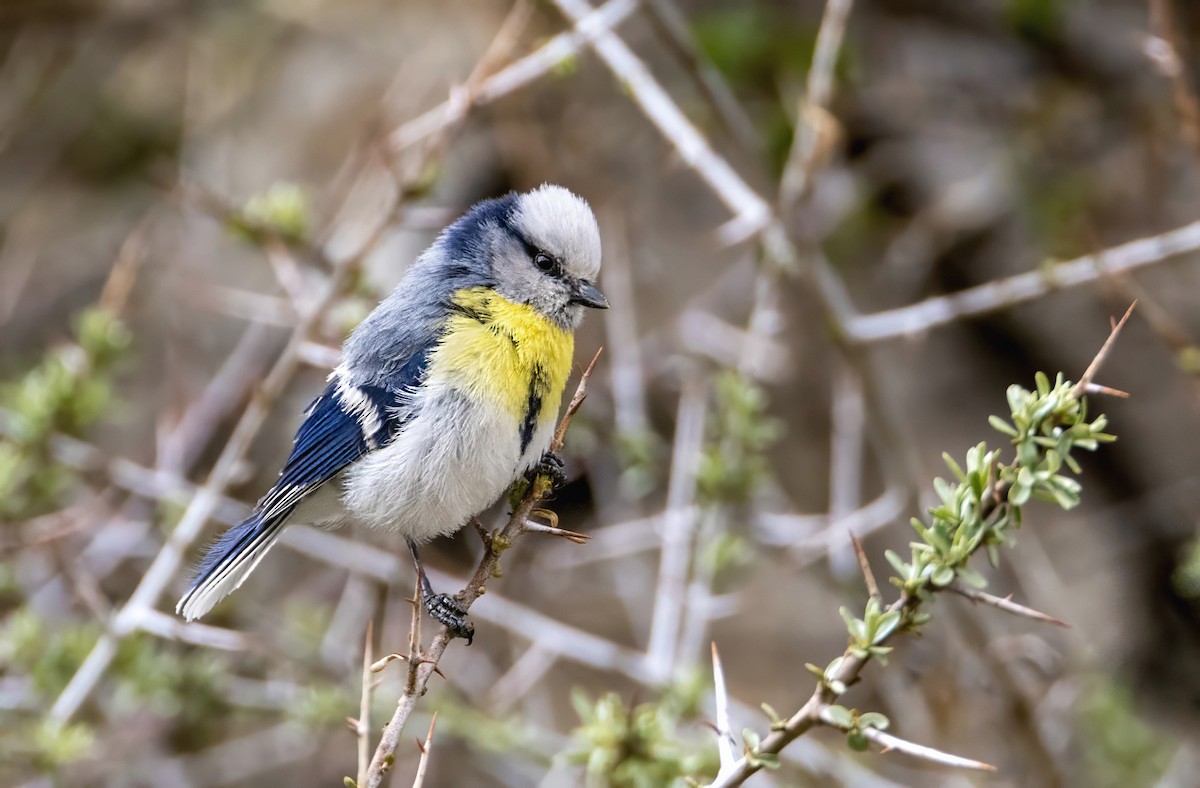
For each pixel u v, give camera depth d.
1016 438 4.42
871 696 11.72
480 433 7.46
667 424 13.02
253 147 14.80
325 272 9.71
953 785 9.95
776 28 13.13
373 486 7.65
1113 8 13.02
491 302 7.70
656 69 13.68
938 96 13.48
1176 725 11.92
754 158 10.05
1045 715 10.35
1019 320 13.31
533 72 8.77
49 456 9.55
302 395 12.84
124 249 11.44
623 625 13.29
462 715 9.10
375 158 11.82
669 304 13.49
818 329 11.78
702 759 7.46
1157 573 12.60
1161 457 13.06
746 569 11.33
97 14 14.97
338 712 9.27
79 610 11.08
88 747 8.53
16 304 14.62
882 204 13.64
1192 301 12.86
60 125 15.38
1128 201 12.60
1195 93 12.22
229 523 9.72
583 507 10.48
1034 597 11.78
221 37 15.43
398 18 15.00
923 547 4.54
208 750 11.23
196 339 14.10
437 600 7.56
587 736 6.82
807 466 13.50
